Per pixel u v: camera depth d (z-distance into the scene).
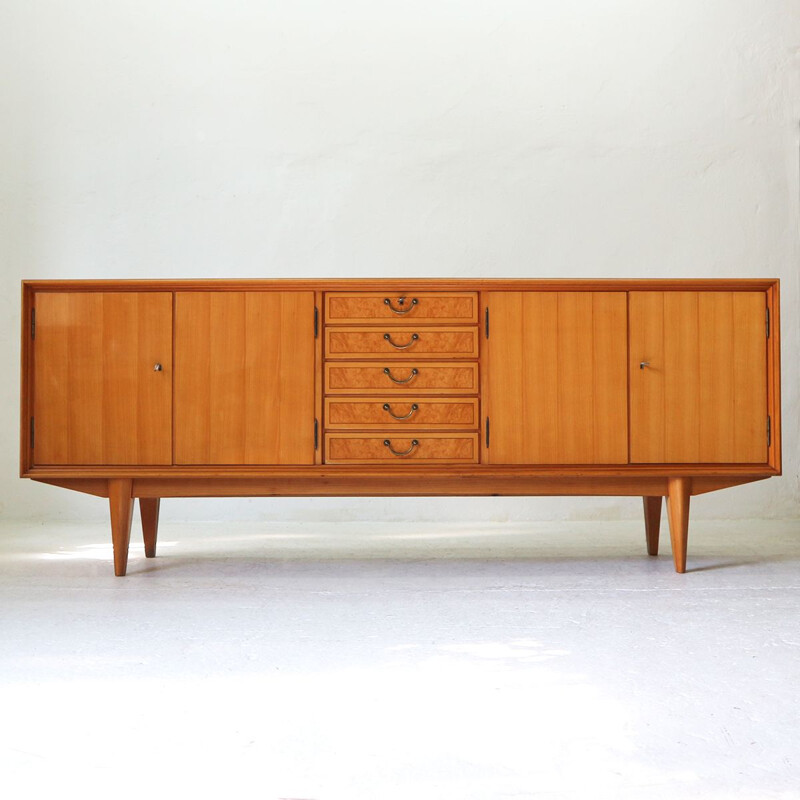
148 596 2.50
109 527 4.06
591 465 2.77
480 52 4.34
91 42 4.30
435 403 2.78
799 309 4.39
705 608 2.32
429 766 1.29
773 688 1.65
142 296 2.76
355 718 1.49
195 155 4.31
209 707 1.55
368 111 4.32
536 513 4.32
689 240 4.36
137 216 4.30
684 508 2.82
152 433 2.76
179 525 4.14
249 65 4.32
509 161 4.33
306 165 4.32
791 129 4.39
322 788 1.22
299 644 1.97
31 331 2.75
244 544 3.52
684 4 4.38
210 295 2.76
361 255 4.32
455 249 4.33
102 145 4.30
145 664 1.82
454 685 1.67
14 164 4.29
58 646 1.96
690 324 2.79
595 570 2.90
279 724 1.46
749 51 4.39
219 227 4.31
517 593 2.53
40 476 2.75
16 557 3.19
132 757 1.33
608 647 1.94
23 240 4.29
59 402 2.75
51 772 1.27
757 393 2.80
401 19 4.33
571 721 1.47
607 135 4.35
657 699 1.59
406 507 4.30
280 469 2.76
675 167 4.36
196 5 4.32
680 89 4.36
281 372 2.77
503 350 2.77
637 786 1.22
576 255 4.34
